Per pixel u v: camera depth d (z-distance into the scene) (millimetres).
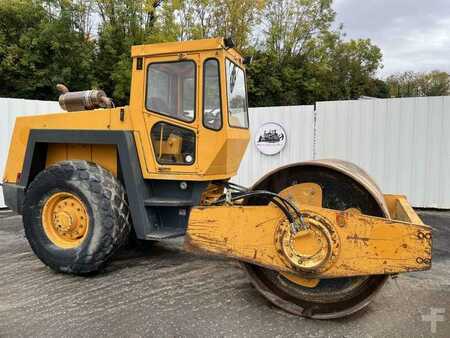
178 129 3900
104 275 3975
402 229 2746
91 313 3125
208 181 3973
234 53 4098
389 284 3748
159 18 17188
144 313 3127
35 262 4406
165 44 3891
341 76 24609
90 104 4531
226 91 3768
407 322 2986
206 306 3256
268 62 19797
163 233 3912
